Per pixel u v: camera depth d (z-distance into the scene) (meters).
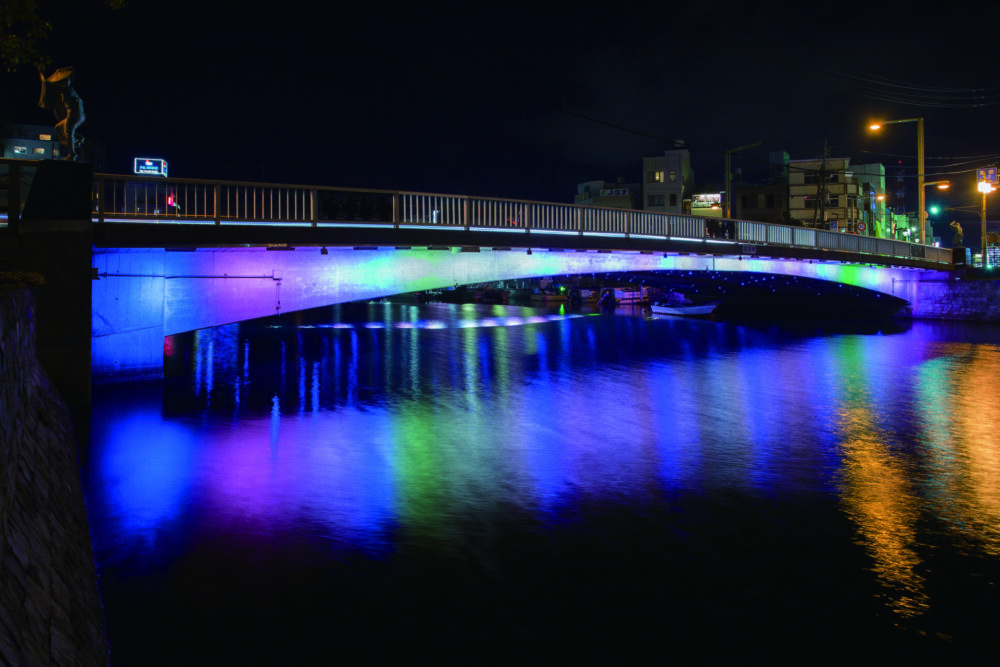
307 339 48.53
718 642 8.90
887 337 51.22
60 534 9.23
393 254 29.92
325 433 20.05
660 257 40.72
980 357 39.62
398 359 37.62
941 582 10.58
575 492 14.79
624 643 8.84
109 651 8.28
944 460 17.59
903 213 130.00
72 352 19.45
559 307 94.00
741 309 81.69
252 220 24.50
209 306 26.59
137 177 22.48
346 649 8.61
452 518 13.12
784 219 72.62
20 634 5.30
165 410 22.33
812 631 9.17
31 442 10.62
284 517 13.05
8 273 14.23
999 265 70.06
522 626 9.21
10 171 18.83
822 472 16.47
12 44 15.09
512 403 25.27
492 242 30.28
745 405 25.22
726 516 13.38
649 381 30.78
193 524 12.61
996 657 8.62
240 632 8.94
